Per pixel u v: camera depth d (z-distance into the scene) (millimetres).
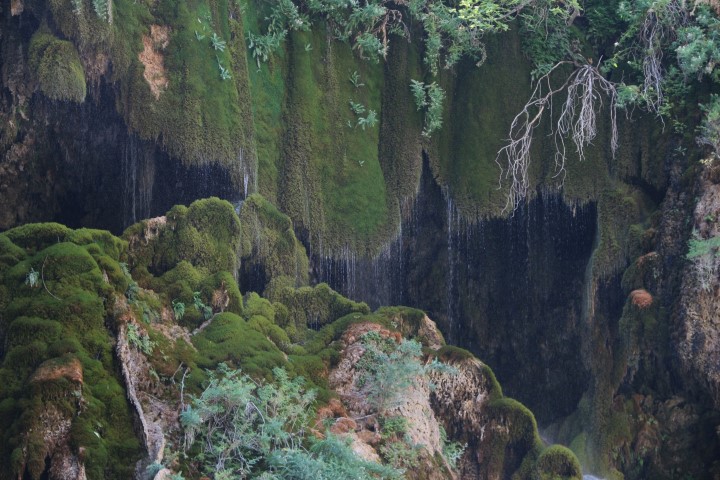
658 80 17375
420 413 13938
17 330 10883
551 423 17828
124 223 15797
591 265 17328
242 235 14859
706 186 16266
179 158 15312
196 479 10914
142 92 15188
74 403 10391
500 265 18047
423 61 17875
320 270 16609
